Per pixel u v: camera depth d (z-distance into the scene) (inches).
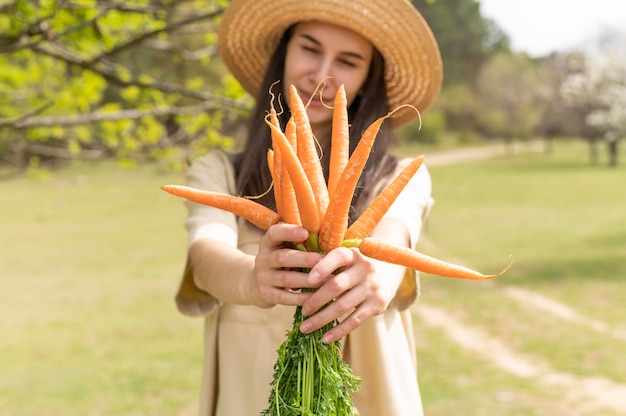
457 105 3100.4
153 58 1043.9
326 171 83.8
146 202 1144.8
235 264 68.1
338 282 58.2
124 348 348.2
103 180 1542.8
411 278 78.5
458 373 288.2
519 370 290.5
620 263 522.9
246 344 78.5
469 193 1191.6
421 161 60.2
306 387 61.2
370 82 86.5
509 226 765.9
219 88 239.0
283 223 62.0
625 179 1403.8
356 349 76.4
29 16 183.5
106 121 250.4
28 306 450.0
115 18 224.2
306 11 81.8
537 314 384.5
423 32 83.7
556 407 245.0
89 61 207.3
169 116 241.6
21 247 711.1
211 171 84.7
